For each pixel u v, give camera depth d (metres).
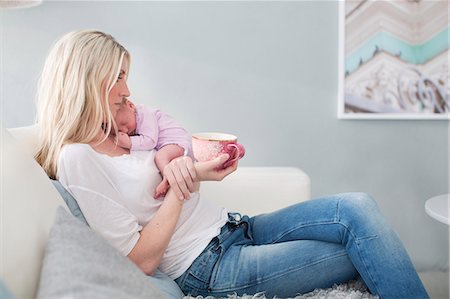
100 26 2.24
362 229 1.23
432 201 1.91
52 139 1.26
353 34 2.33
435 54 2.36
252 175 1.77
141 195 1.27
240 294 1.28
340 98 2.35
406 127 2.42
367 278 1.20
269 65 2.33
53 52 1.31
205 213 1.38
